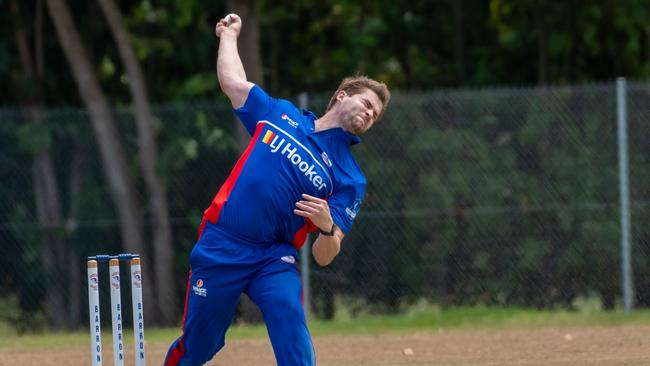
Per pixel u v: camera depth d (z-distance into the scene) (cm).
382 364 3322
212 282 2000
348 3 6425
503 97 4659
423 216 4659
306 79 6519
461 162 4666
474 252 4662
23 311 4800
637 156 4606
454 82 6306
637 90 4606
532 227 4641
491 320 4425
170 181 4825
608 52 5856
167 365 2123
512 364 3219
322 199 2002
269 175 1980
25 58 5844
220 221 1998
